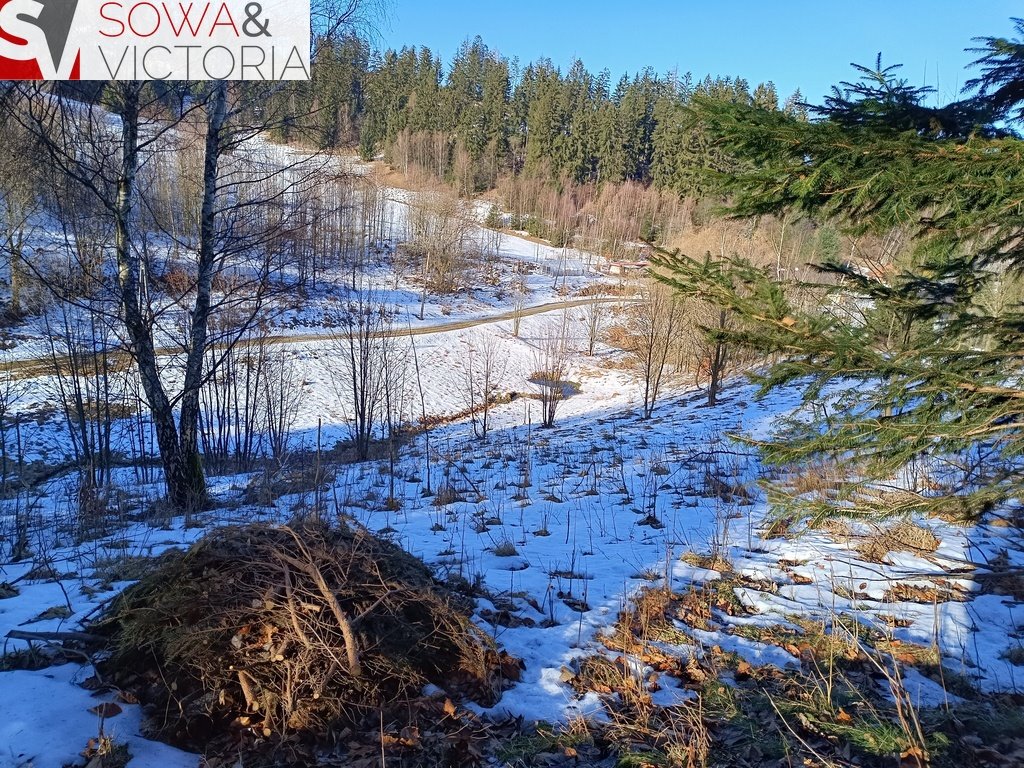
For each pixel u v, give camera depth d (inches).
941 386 134.2
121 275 366.3
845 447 145.0
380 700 137.4
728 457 453.7
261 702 128.5
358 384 933.2
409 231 2127.2
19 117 308.7
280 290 422.3
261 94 372.2
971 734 134.3
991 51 137.0
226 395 708.0
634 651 171.0
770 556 246.5
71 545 292.4
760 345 148.0
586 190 2915.8
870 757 126.0
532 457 561.3
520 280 2026.3
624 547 264.4
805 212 151.6
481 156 3127.5
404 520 333.1
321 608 144.3
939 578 218.8
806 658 168.1
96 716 126.0
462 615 165.6
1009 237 144.0
